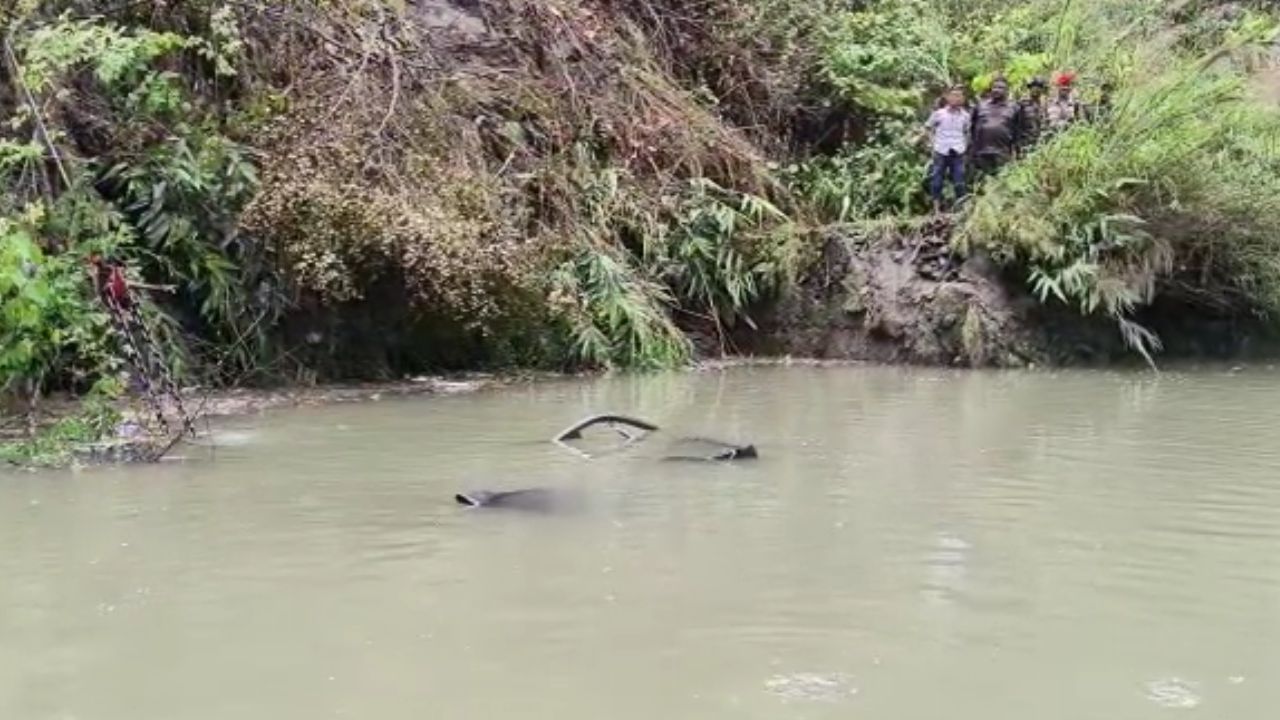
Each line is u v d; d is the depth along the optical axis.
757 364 12.98
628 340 12.30
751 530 5.78
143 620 4.57
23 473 7.09
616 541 5.58
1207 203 13.45
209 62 11.66
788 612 4.65
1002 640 4.39
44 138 10.15
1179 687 3.99
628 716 3.73
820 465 7.28
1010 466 7.30
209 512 6.14
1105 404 10.05
